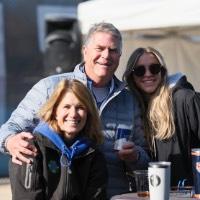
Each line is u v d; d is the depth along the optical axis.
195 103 4.54
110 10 8.95
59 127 3.90
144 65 4.60
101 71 4.32
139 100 4.61
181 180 4.44
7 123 4.25
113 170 4.37
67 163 3.81
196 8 7.97
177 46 11.58
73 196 3.80
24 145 3.70
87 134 3.97
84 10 9.20
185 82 4.71
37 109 4.25
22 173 3.72
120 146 4.37
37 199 3.72
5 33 12.21
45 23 10.76
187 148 4.51
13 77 12.09
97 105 4.43
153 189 3.36
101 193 3.88
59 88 3.92
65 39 10.52
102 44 4.29
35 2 12.38
